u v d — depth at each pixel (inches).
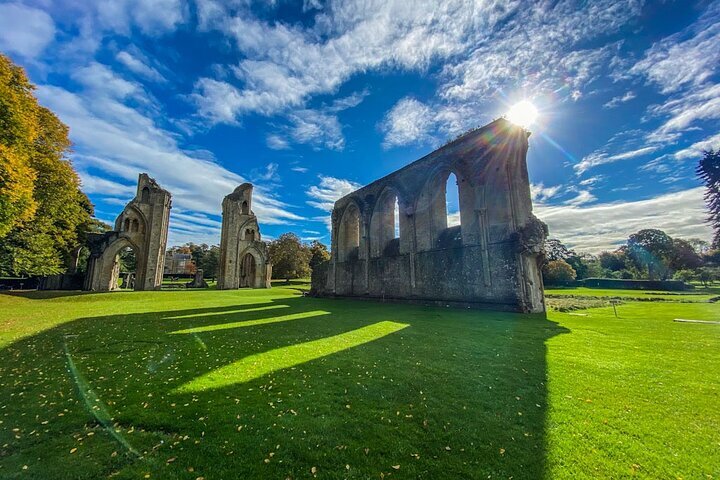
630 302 987.9
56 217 1024.2
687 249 2731.3
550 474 118.3
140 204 1510.8
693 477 115.7
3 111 676.1
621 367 239.9
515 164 654.5
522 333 382.6
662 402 178.9
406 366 250.8
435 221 808.9
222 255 1834.4
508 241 623.2
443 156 785.6
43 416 169.0
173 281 2792.8
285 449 135.7
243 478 117.6
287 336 378.3
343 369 244.2
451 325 451.8
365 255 1001.5
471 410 171.5
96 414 170.4
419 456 130.3
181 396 193.3
